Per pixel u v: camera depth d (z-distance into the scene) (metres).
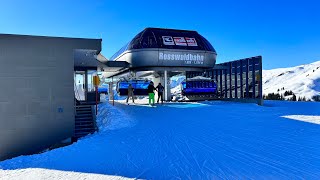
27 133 10.59
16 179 5.12
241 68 25.12
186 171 5.29
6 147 10.32
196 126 10.93
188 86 26.47
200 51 25.42
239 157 6.19
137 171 5.39
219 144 7.57
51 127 10.90
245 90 24.52
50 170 5.65
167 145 7.65
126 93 26.72
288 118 12.73
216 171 5.24
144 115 15.16
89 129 12.70
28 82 10.59
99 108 15.73
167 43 24.86
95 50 11.84
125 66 22.58
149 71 26.31
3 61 10.31
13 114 10.41
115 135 9.62
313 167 5.35
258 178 4.79
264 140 7.96
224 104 22.58
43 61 10.80
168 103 24.09
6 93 10.33
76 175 5.24
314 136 8.42
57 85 10.98
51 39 10.92
